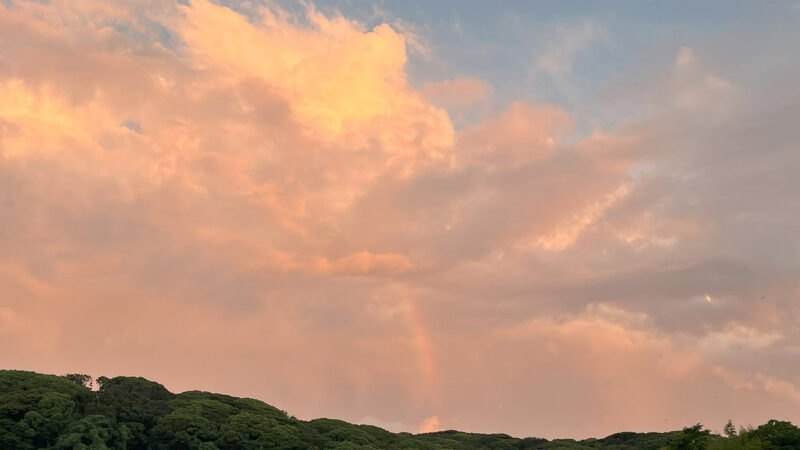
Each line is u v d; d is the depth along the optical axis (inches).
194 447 6087.6
